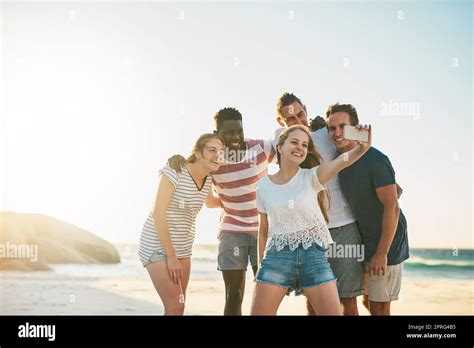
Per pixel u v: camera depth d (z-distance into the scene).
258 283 2.37
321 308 2.34
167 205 2.54
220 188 2.80
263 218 2.49
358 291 2.68
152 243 2.55
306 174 2.45
